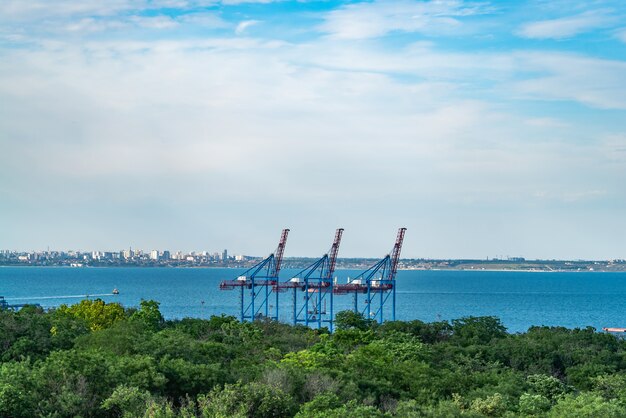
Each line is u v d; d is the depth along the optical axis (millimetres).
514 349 124938
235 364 93812
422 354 114500
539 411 77500
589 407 71938
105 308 142375
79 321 122938
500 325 159000
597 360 118062
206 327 144000
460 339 142875
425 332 150500
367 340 132625
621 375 106688
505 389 88812
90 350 85750
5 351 97750
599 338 140500
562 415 71625
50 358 75000
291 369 83250
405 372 93312
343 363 97000
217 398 68562
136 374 74438
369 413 66812
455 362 118188
